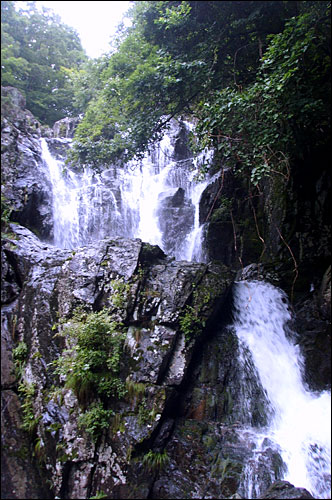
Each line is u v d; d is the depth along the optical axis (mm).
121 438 5395
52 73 15922
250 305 8328
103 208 13766
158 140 10336
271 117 6980
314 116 7918
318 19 7656
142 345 6297
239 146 7645
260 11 8992
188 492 5270
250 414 6656
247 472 5496
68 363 5789
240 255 11047
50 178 12891
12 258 7531
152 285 7012
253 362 7371
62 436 5328
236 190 11711
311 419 6809
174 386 6090
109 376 5859
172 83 8797
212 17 9516
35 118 15602
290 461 5801
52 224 11766
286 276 9406
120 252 7250
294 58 7145
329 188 9430
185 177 15836
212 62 9266
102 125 10383
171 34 9773
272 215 10227
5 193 10391
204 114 8195
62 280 6750
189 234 13203
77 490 5039
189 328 6672
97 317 6129
